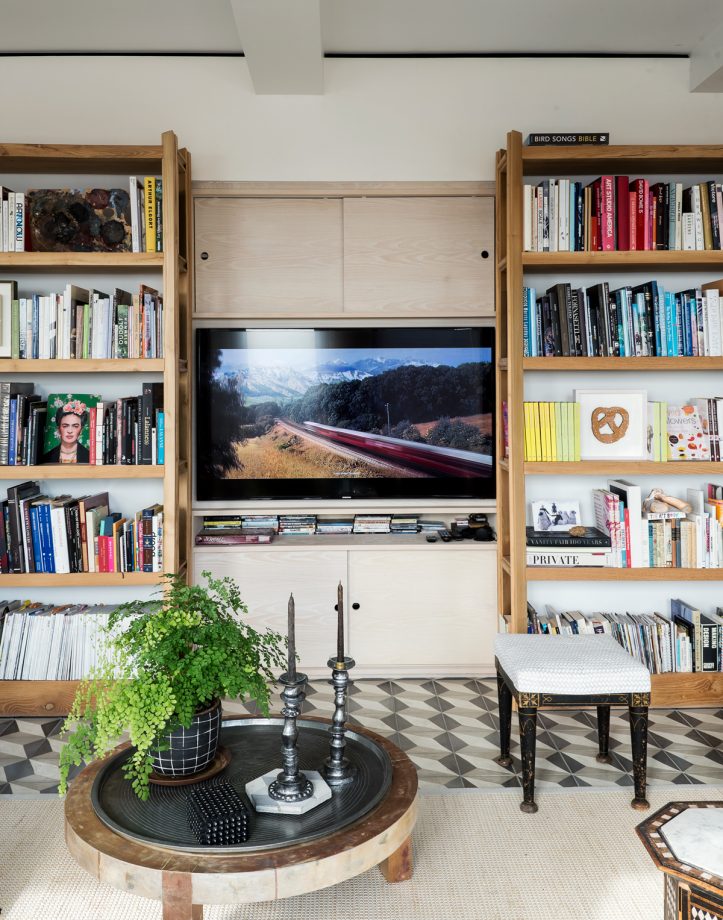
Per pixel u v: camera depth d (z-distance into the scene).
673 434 3.50
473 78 3.64
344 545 3.62
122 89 3.59
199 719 2.01
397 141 3.64
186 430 3.57
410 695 3.47
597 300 3.35
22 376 3.62
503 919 1.96
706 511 3.56
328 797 1.95
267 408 3.75
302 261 3.63
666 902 1.54
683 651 3.40
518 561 3.29
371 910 1.99
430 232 3.64
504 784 2.68
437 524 3.92
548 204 3.31
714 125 3.66
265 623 3.63
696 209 3.32
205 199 3.62
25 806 2.53
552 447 3.35
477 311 3.67
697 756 2.92
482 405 3.77
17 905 2.01
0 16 3.23
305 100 3.62
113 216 3.37
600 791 2.63
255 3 2.75
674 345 3.35
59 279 3.61
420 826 2.41
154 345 3.29
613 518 3.40
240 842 1.74
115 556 3.30
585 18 3.30
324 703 3.37
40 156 3.19
